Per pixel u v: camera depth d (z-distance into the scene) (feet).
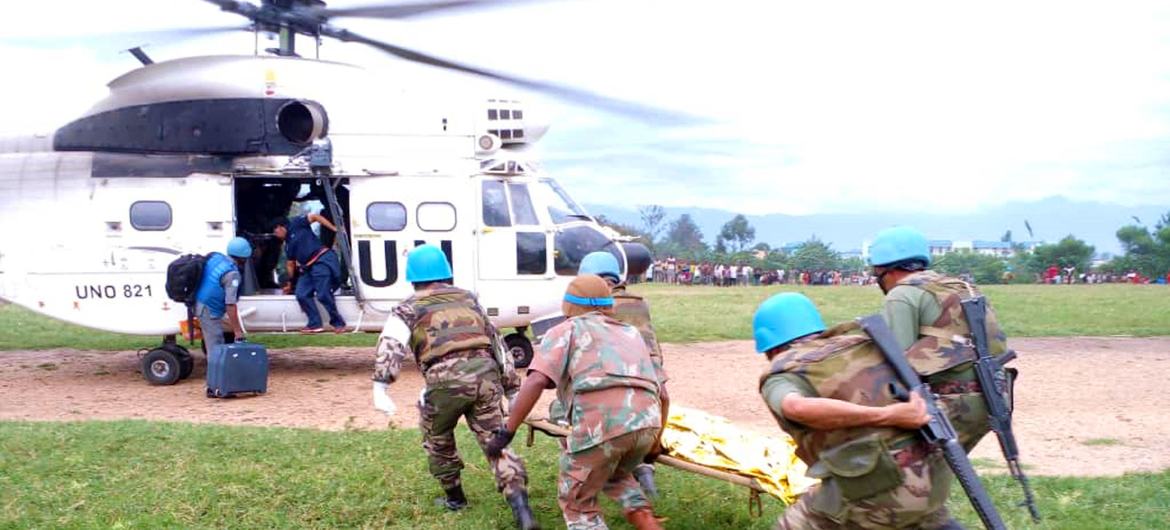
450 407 17.65
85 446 22.24
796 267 191.83
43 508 18.19
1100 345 49.21
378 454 22.22
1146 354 45.42
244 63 35.70
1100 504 19.25
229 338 36.88
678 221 479.41
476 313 18.22
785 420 11.97
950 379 14.01
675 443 17.49
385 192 36.81
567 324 15.37
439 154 37.42
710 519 18.52
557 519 18.51
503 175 37.91
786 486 15.80
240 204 39.81
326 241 39.40
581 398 14.82
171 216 36.17
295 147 36.32
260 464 21.13
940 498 11.71
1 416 28.76
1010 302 82.02
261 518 18.10
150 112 35.86
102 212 36.06
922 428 11.47
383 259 36.81
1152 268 199.93
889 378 11.69
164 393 33.63
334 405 31.07
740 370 40.04
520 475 17.79
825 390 11.72
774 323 12.52
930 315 14.15
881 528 11.59
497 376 18.12
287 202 40.57
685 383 36.40
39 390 34.24
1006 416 14.03
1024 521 18.10
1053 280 190.90
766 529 17.95
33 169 36.40
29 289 36.27
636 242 40.75
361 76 37.19
